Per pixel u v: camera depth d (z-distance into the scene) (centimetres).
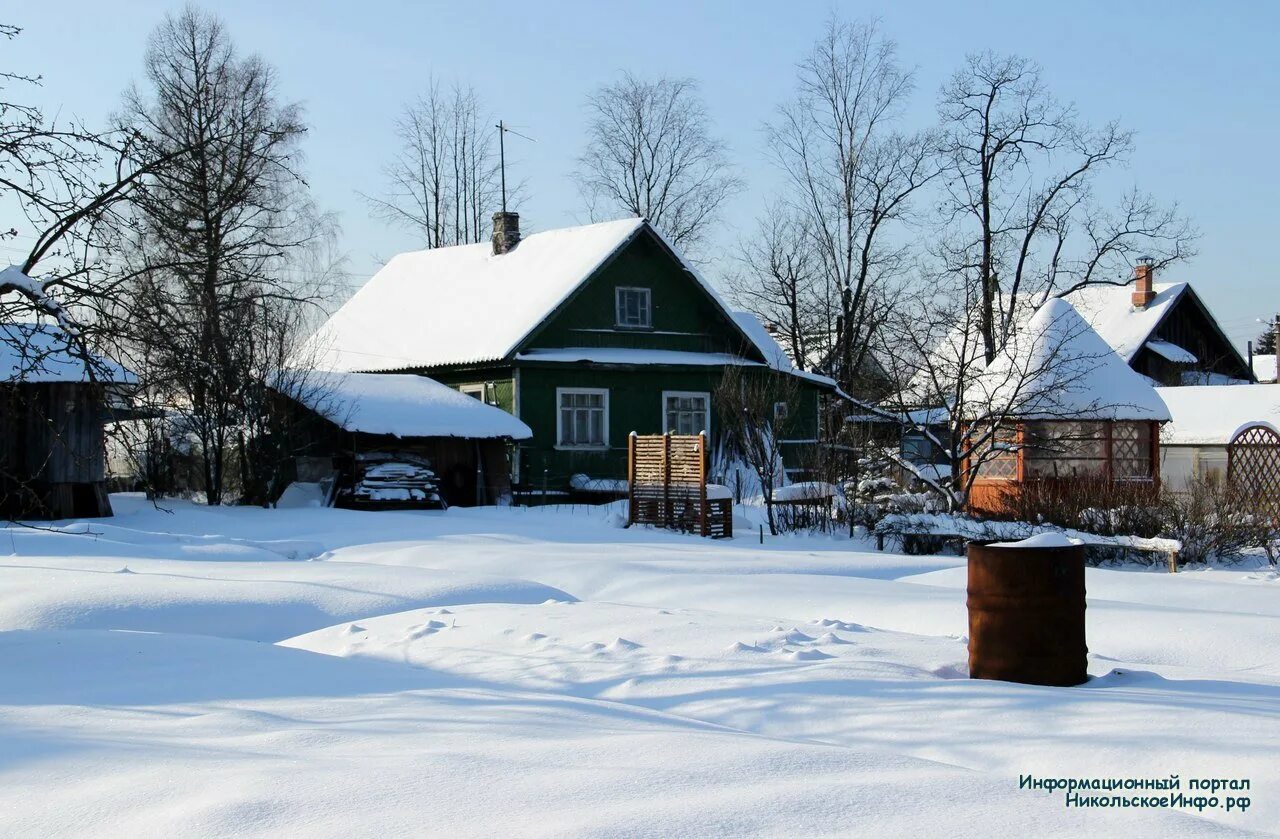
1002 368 2448
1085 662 807
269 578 1373
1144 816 510
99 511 2375
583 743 612
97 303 1338
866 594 1296
